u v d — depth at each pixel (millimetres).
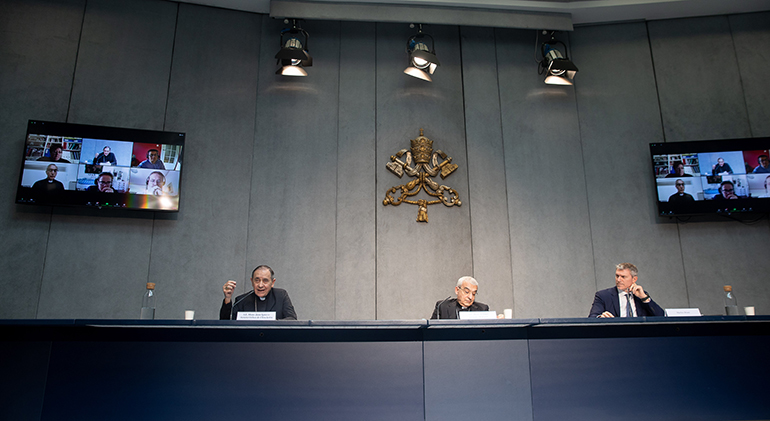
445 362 2576
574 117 5602
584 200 5367
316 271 4941
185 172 4988
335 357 2535
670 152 5293
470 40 5750
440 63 5633
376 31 5676
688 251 5203
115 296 4562
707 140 5328
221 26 5406
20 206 4527
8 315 4305
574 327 2684
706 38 5711
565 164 5461
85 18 5047
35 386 2426
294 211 5070
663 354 2674
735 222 5230
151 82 5094
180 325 2424
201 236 4871
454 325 2553
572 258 5207
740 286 5078
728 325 2742
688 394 2629
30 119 4617
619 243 5254
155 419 2418
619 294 3711
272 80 5391
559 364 2623
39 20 4922
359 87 5492
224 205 4988
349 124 5371
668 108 5582
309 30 5578
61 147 4586
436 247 5121
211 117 5168
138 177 4711
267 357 2510
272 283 3605
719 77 5602
